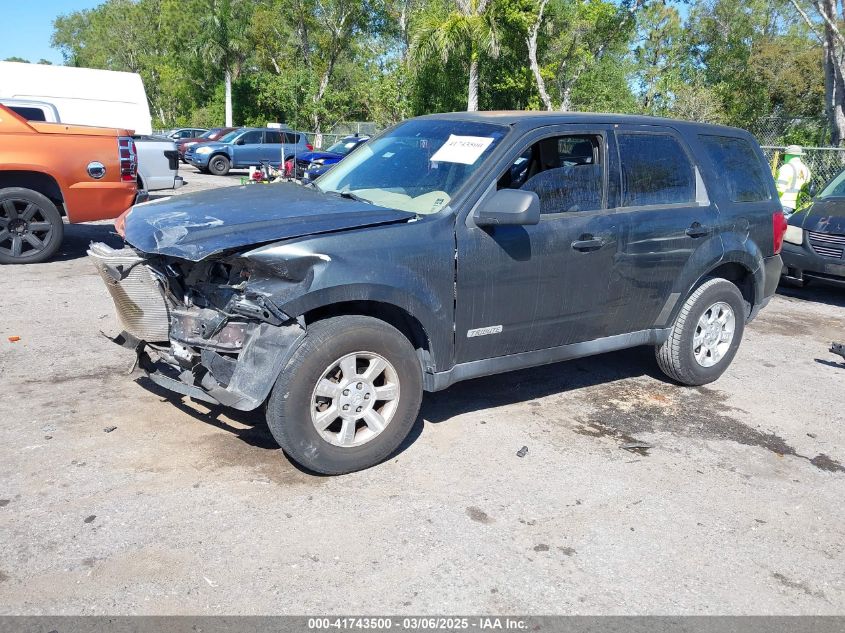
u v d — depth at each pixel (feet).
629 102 107.45
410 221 13.15
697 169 17.53
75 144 28.43
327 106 153.48
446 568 10.46
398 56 161.58
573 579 10.41
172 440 13.91
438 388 13.87
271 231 12.00
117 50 234.79
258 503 11.85
